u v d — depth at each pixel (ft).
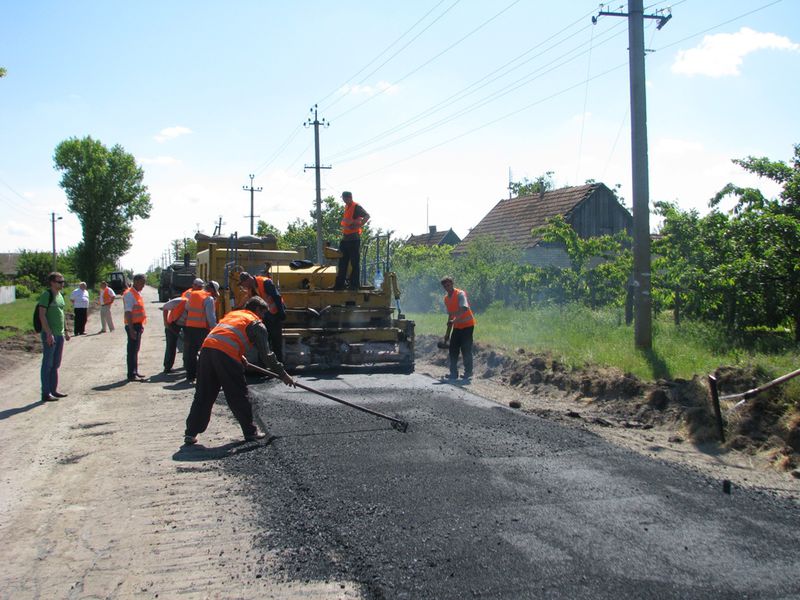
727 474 18.44
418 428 22.86
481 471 18.08
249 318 22.29
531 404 27.91
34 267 209.05
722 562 12.78
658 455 20.22
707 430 21.65
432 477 17.61
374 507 15.57
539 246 87.35
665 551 13.21
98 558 13.50
